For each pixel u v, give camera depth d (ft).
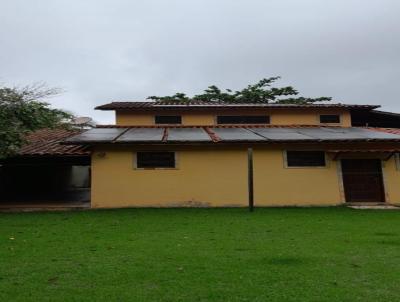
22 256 21.04
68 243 24.45
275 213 38.91
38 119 46.09
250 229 29.55
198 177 45.29
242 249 22.57
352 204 46.39
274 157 46.34
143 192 44.73
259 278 16.99
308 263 19.42
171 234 27.55
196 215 37.50
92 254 21.43
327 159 47.01
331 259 20.24
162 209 42.34
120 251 22.16
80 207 44.16
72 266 18.98
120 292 15.33
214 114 58.65
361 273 17.78
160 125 56.85
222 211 40.55
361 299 14.57
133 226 31.17
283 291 15.39
